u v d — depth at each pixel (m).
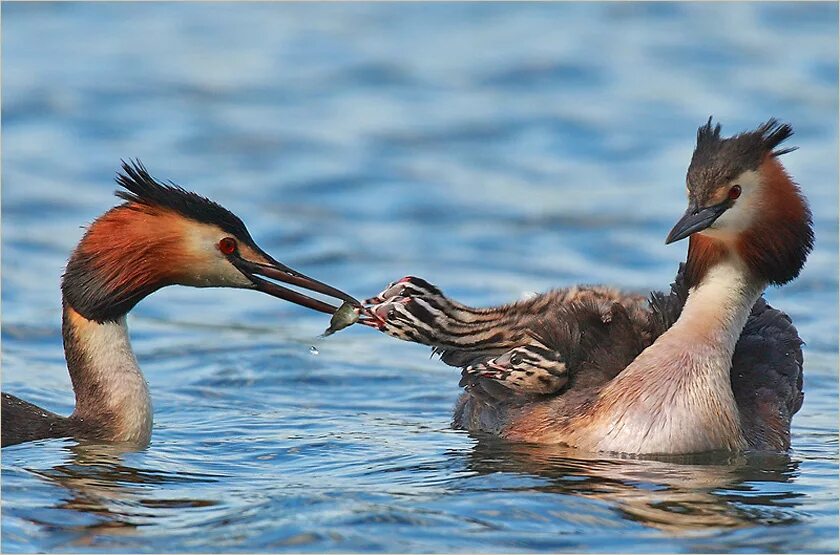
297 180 24.84
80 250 13.42
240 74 31.17
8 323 18.09
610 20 34.97
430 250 21.66
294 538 10.25
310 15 35.69
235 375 16.27
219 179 24.83
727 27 34.28
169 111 28.73
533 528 10.56
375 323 13.76
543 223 22.98
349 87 30.42
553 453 12.96
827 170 25.11
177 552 10.04
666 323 13.95
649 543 10.32
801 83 30.16
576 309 14.02
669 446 12.88
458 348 14.02
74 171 25.12
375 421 14.46
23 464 12.32
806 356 17.44
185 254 13.30
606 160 26.25
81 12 35.62
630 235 22.38
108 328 13.47
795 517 10.97
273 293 13.56
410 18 35.41
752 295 13.49
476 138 27.39
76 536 10.38
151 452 12.94
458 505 11.05
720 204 13.19
